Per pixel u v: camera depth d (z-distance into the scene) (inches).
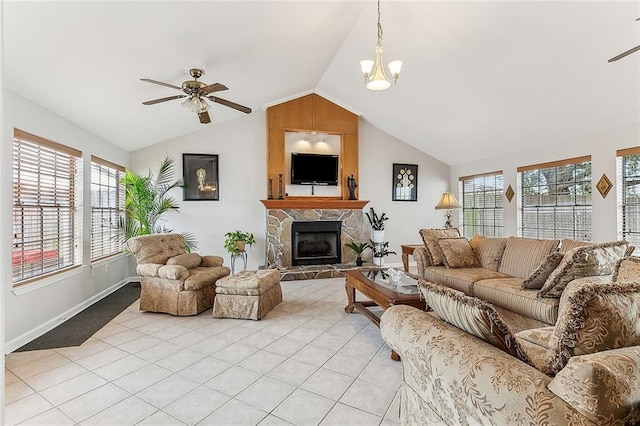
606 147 162.1
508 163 222.4
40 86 115.6
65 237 147.7
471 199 260.7
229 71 156.9
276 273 158.7
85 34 96.7
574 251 94.2
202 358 103.7
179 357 104.4
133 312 151.3
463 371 46.5
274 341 117.3
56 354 106.7
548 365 43.9
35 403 79.6
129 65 120.4
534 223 205.9
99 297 174.2
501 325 47.4
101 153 178.4
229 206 230.5
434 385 53.4
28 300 119.0
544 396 37.6
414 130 243.0
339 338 120.1
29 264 124.1
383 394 83.7
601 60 123.8
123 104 149.7
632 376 36.4
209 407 78.0
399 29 146.7
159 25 103.5
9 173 111.6
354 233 247.9
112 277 192.1
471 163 256.5
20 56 97.7
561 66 133.1
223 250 229.5
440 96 186.4
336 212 243.6
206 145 226.5
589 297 42.3
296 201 230.5
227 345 113.8
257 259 236.1
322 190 250.4
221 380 90.3
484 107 180.9
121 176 207.6
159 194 216.1
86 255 161.5
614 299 42.8
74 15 88.0
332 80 216.5
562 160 184.4
